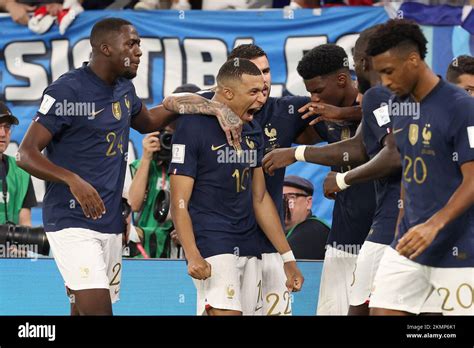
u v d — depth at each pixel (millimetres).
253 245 5922
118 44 5938
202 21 8930
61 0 9188
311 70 6383
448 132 5012
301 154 6039
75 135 5961
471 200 4902
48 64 8984
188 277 6531
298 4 9102
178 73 8953
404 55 5023
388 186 5848
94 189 5844
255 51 6168
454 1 8766
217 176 5750
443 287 5176
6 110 7648
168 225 7340
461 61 6668
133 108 6301
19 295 6508
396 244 5281
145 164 7457
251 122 6020
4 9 9047
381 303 5246
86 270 5879
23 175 7887
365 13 8805
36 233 6738
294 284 5938
